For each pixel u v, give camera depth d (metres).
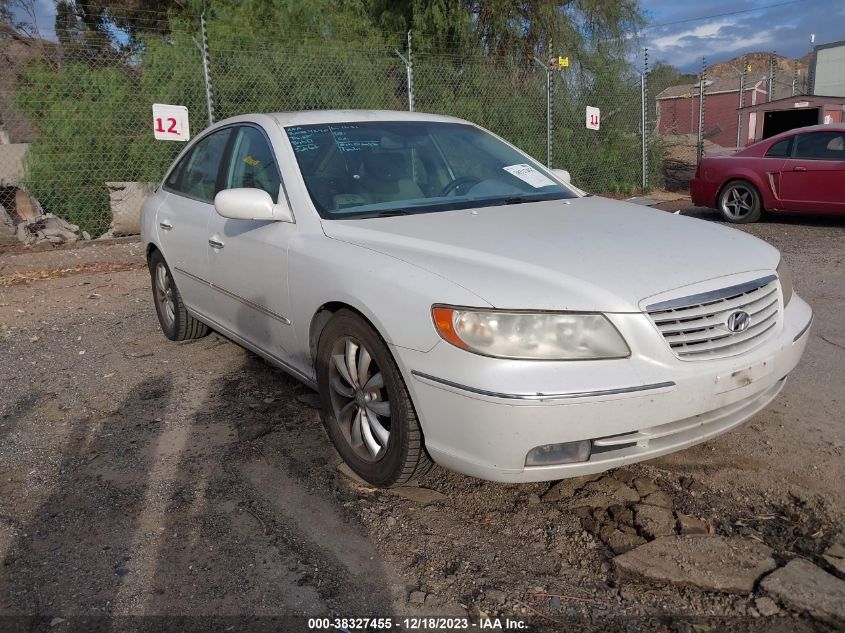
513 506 2.99
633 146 14.83
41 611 2.43
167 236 4.89
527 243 2.97
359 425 3.18
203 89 10.22
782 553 2.62
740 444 3.42
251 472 3.32
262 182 3.92
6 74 10.08
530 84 13.25
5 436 3.80
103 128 10.05
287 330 3.60
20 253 8.81
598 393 2.46
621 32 15.40
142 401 4.20
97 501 3.11
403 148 4.03
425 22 13.69
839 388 4.06
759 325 2.86
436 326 2.61
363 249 3.09
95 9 14.60
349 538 2.80
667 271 2.75
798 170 9.74
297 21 12.48
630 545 2.69
